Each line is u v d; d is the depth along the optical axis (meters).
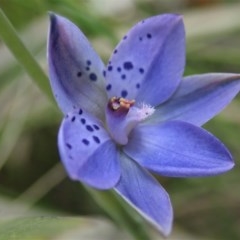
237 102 0.20
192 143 0.12
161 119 0.12
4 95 0.19
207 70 0.21
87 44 0.12
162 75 0.12
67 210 0.20
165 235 0.10
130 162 0.12
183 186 0.20
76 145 0.11
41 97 0.19
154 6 0.22
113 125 0.12
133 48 0.12
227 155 0.11
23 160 0.20
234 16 0.21
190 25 0.21
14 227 0.12
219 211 0.20
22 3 0.18
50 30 0.11
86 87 0.12
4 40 0.12
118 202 0.14
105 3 0.21
